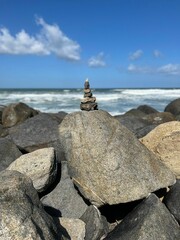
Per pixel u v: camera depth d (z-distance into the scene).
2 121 3.15
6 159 1.66
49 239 0.86
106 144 1.24
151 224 0.98
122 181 1.17
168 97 8.49
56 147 2.00
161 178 1.22
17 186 0.90
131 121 2.48
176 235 0.99
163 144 1.40
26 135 2.18
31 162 1.33
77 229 1.10
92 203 1.21
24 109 3.17
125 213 1.22
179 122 1.45
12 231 0.81
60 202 1.31
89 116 1.32
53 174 1.35
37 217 0.88
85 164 1.24
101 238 1.08
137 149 1.27
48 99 7.96
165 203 1.16
